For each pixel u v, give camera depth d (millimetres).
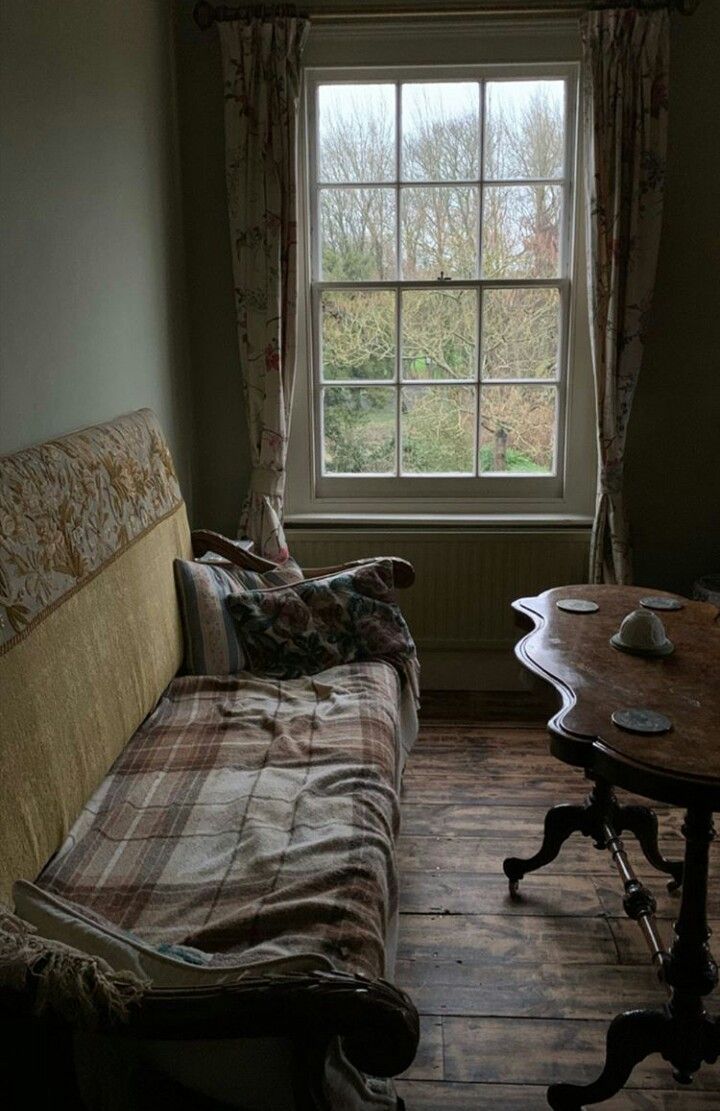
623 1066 1688
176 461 3340
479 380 3553
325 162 3408
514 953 2148
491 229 3438
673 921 2258
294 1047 1084
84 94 2426
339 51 3258
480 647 3596
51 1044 1106
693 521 3518
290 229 3262
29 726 1634
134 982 1093
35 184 2125
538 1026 1933
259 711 2357
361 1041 1057
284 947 1444
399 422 3609
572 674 1918
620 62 3084
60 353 2275
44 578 1788
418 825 2682
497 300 3484
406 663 2658
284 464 3449
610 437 3312
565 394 3529
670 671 1938
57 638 1794
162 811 1886
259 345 3328
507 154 3371
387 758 2139
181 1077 1152
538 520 3484
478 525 3506
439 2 3150
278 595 2666
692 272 3336
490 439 3607
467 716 3424
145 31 2938
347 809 1883
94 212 2504
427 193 3416
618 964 2117
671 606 2334
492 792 2869
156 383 3088
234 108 3180
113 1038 1104
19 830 1557
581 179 3314
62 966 1082
